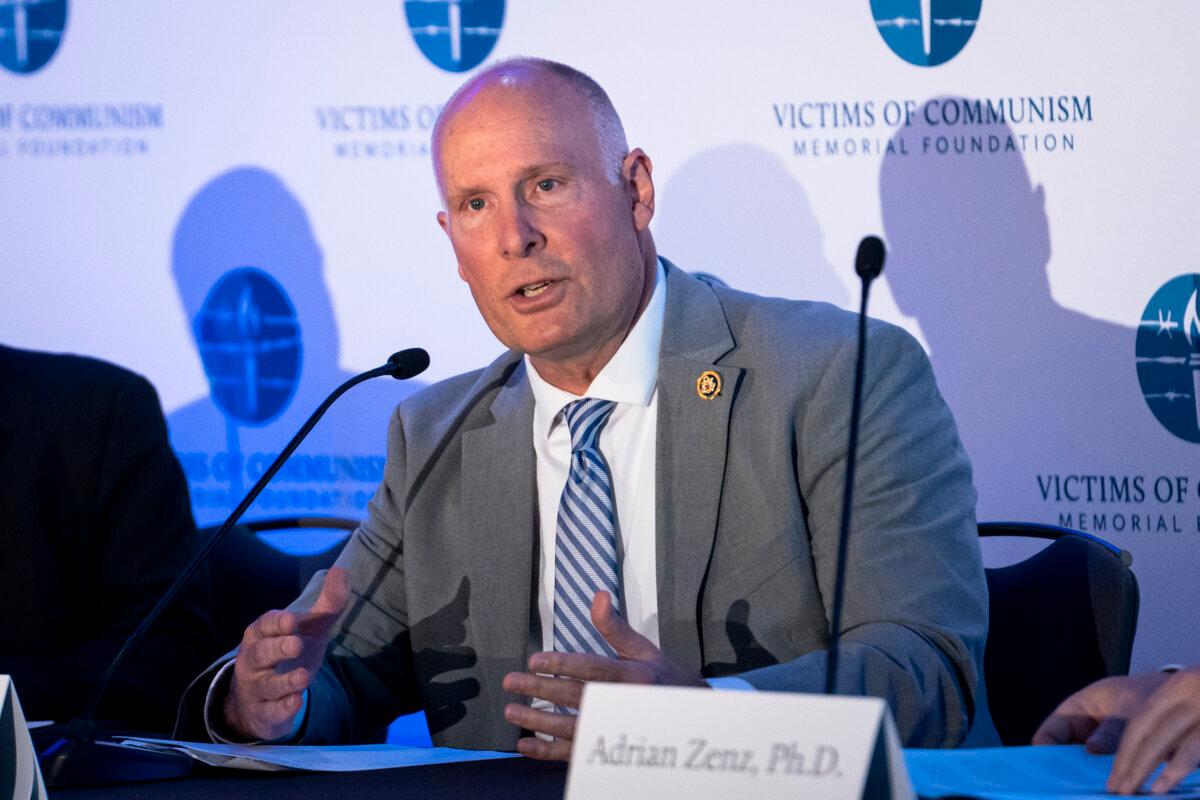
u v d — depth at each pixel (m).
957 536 4.36
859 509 4.38
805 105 7.84
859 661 3.74
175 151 8.12
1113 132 7.66
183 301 8.14
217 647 6.42
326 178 8.08
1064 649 4.99
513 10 7.99
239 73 8.11
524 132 4.49
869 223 7.81
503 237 4.46
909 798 2.26
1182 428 7.61
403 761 3.66
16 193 8.16
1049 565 5.18
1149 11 7.63
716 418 4.63
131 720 5.32
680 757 2.17
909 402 4.61
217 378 8.13
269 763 3.48
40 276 8.16
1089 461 7.66
